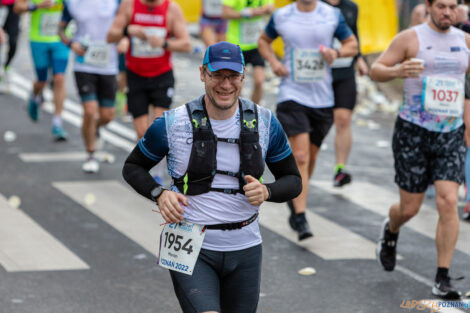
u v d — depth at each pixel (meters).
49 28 25.38
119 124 28.75
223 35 34.81
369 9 25.73
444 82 13.78
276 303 13.67
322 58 17.23
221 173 9.36
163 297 13.80
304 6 17.30
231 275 9.66
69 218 18.12
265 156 9.61
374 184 21.88
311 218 18.75
